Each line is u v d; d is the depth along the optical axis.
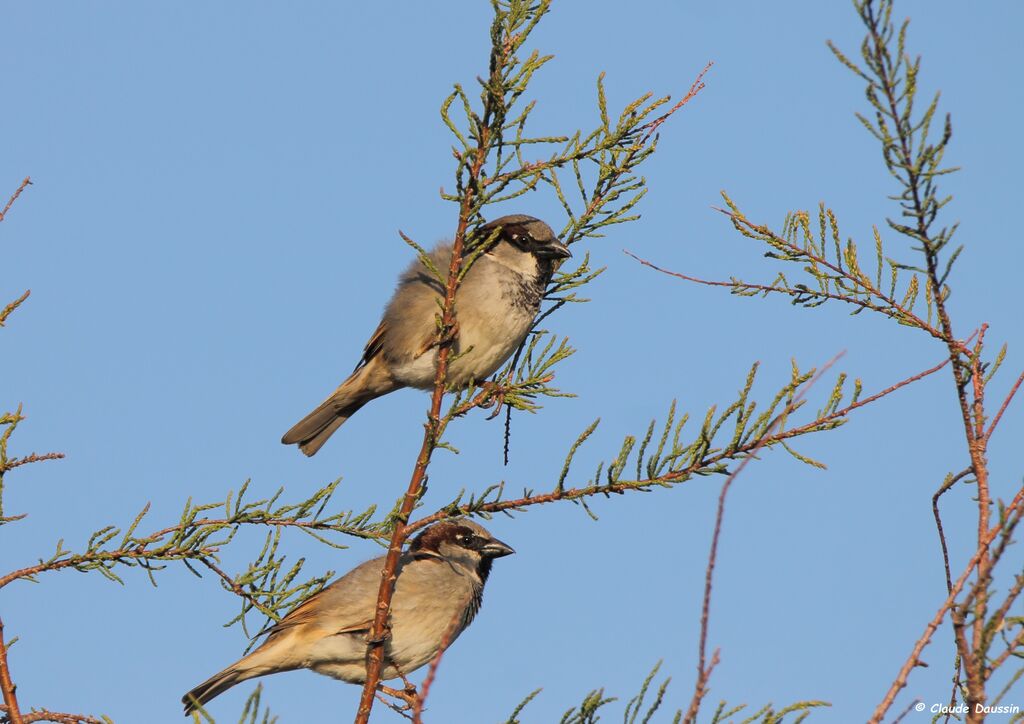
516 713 7.46
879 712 6.49
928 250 8.23
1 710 8.28
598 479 8.96
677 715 6.76
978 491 7.75
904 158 7.90
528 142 9.59
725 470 8.62
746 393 8.56
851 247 9.52
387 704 10.58
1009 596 6.32
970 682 6.34
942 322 8.38
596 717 7.46
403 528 9.68
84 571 9.26
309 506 9.69
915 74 7.75
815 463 8.45
